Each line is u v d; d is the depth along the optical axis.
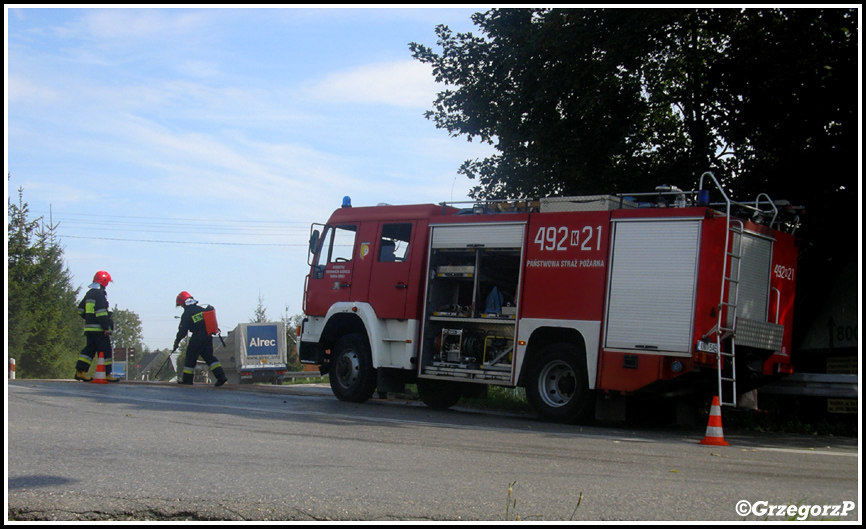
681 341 10.54
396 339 13.40
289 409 11.81
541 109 15.79
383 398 15.41
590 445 8.56
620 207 11.53
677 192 11.09
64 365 55.84
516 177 16.42
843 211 13.70
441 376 12.80
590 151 15.46
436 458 7.07
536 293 11.80
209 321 17.66
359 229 14.22
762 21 13.22
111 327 17.44
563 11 14.93
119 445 7.27
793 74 12.89
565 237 11.66
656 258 10.88
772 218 11.80
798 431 12.12
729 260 10.84
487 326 12.57
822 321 13.48
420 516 4.83
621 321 11.01
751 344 10.97
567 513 4.95
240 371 32.62
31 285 54.00
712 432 9.30
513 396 16.00
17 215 54.88
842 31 12.98
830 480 6.53
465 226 12.77
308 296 14.74
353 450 7.41
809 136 14.28
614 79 15.00
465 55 17.22
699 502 5.36
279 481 5.73
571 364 11.40
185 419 9.69
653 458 7.62
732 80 14.54
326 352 14.63
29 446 7.06
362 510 4.94
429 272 13.09
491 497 5.35
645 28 14.19
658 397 11.15
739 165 15.67
